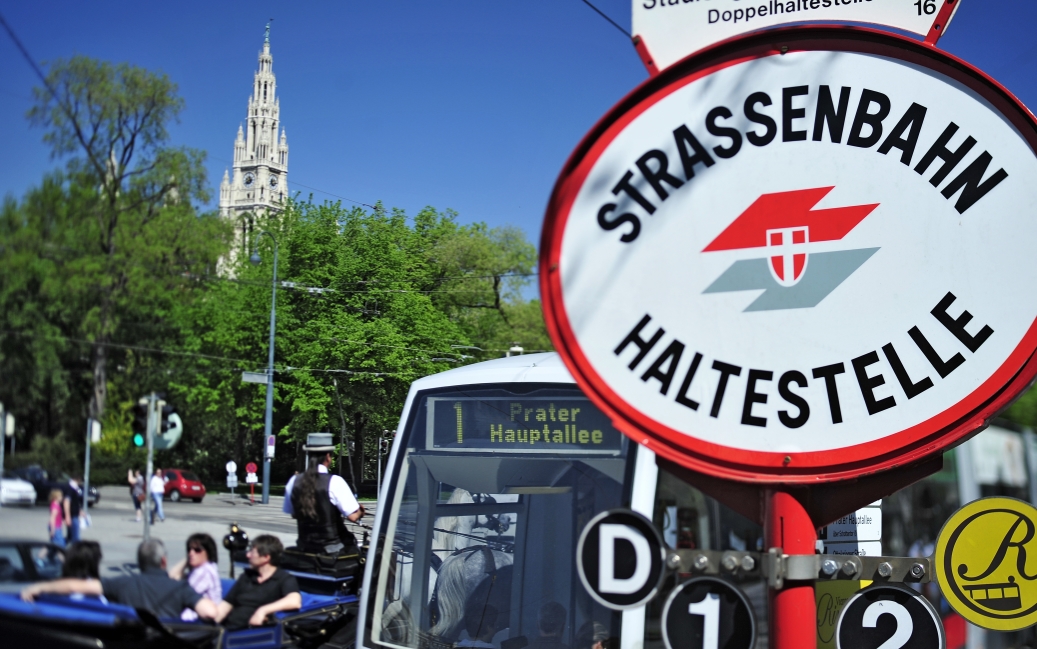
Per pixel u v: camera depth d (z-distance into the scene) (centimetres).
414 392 597
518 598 543
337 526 542
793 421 203
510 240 2711
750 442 204
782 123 207
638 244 207
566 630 525
